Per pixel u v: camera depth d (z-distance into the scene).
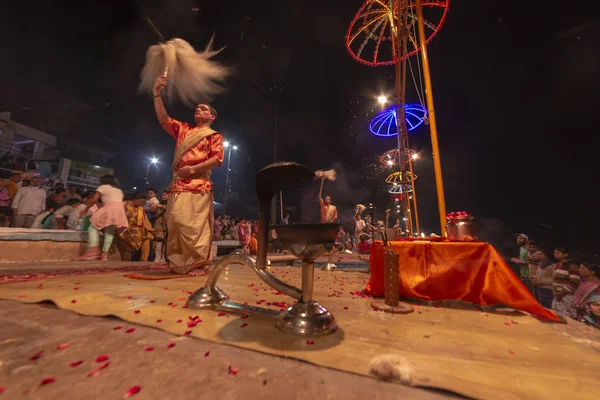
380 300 2.31
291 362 1.08
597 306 4.59
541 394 0.88
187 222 3.36
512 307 2.03
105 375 0.93
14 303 1.82
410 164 4.50
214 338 1.29
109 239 5.40
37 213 7.71
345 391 0.87
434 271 2.36
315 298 2.42
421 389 0.91
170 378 0.92
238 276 3.54
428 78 4.16
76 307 1.72
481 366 1.09
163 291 2.32
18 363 0.99
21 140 24.52
